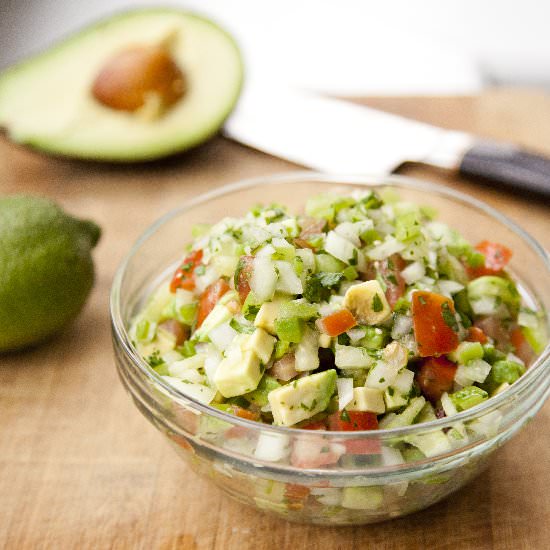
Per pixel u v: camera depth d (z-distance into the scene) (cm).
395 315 36
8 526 38
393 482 35
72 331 44
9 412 41
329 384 35
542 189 47
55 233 42
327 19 73
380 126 51
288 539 37
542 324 39
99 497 39
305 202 43
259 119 53
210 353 36
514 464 39
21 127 50
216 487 37
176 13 52
